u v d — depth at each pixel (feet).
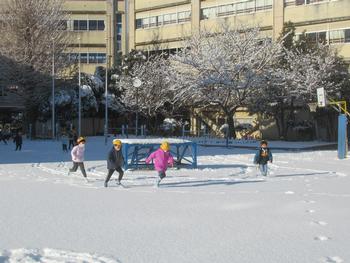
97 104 185.16
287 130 158.71
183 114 188.24
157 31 211.00
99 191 43.91
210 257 22.25
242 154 93.91
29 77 162.61
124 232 27.20
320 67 145.38
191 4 198.90
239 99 146.72
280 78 143.23
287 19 173.78
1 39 163.94
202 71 147.33
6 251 22.57
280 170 65.21
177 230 27.81
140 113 181.57
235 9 186.91
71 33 208.64
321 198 40.11
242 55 146.30
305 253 22.99
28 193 42.01
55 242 24.66
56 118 176.76
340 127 87.86
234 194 42.24
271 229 28.19
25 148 111.04
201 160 80.28
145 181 51.72
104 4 245.24
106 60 223.10
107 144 125.80
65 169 63.93
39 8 166.50
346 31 162.40
